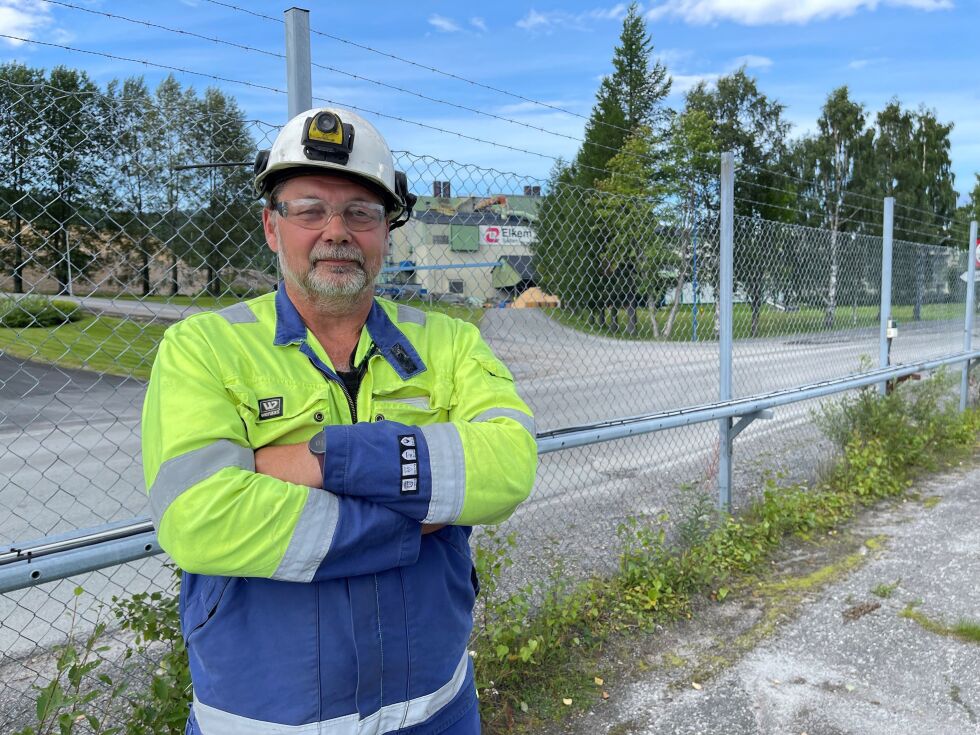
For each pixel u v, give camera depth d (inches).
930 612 140.0
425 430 52.2
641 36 1417.3
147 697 86.1
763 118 1333.7
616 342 151.9
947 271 345.7
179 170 86.3
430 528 54.3
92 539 76.8
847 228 1365.7
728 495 173.8
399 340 59.4
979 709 109.4
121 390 105.6
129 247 83.0
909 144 1641.2
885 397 246.7
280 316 56.1
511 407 60.2
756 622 136.6
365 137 56.1
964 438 284.4
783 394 186.4
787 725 105.9
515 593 134.1
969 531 184.2
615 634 129.8
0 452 223.9
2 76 77.5
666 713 108.5
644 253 157.2
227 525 45.6
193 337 52.4
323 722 50.1
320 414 53.3
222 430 48.6
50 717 90.4
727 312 170.1
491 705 107.4
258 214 92.3
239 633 49.8
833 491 209.6
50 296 78.4
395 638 52.2
